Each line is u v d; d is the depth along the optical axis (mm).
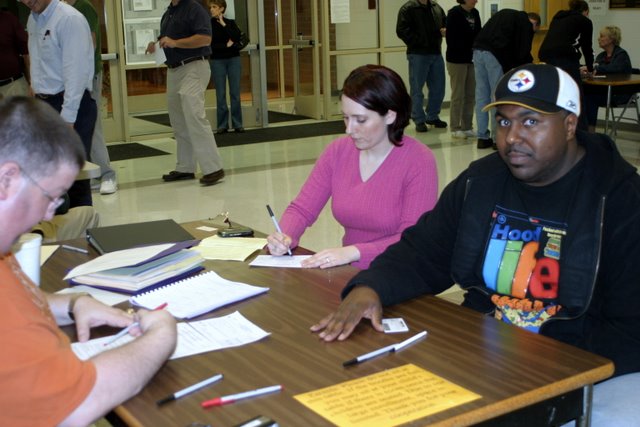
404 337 1616
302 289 1959
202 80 5941
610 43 7836
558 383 1379
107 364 1329
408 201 2439
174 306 1833
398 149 2473
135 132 8453
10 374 1194
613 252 1773
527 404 1335
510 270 1890
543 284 1846
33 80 4824
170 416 1307
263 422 1239
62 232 3080
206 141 5988
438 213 2049
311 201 2604
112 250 2234
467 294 2031
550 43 7055
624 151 7055
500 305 1903
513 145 1770
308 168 6562
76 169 1319
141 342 1419
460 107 8023
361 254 2232
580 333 1818
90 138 5031
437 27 8305
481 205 1938
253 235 2523
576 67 7012
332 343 1596
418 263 1967
